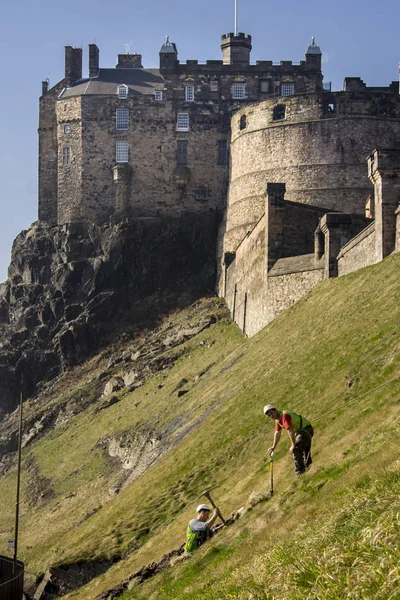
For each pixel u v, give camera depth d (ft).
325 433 129.18
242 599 70.54
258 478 137.18
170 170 463.01
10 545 174.91
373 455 97.04
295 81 462.19
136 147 466.70
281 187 283.18
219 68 465.06
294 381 181.98
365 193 376.27
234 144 417.08
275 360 213.25
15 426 402.11
